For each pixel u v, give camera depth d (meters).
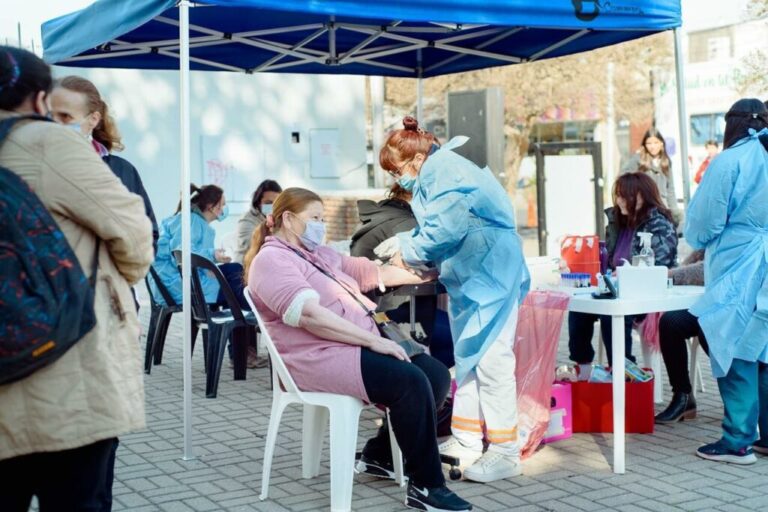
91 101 3.72
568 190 10.16
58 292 2.50
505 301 4.45
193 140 12.28
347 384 4.00
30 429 2.54
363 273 4.57
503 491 4.39
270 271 4.09
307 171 12.93
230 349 7.39
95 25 5.66
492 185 4.46
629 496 4.29
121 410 2.65
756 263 4.64
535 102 24.22
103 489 2.75
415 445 4.00
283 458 4.96
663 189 10.24
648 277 4.71
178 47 7.23
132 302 2.81
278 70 8.10
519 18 5.29
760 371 4.88
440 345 5.34
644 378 5.38
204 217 7.32
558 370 5.54
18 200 2.50
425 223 4.38
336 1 4.72
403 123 4.62
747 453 4.76
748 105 4.74
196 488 4.48
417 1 4.93
